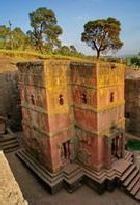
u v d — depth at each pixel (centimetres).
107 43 5638
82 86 1502
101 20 5347
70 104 1609
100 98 1436
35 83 1541
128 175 1545
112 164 1616
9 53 3716
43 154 1608
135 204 1371
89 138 1534
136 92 2378
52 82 1452
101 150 1514
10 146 2062
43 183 1504
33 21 5241
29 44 5325
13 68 2823
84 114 1538
